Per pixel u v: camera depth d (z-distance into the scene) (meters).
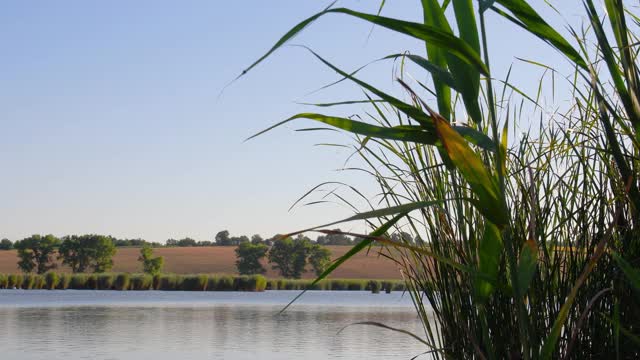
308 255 83.50
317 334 10.64
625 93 1.50
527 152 2.01
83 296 31.97
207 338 9.91
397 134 1.53
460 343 1.86
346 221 1.37
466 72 1.56
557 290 1.79
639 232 1.71
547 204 1.87
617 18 1.52
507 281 1.78
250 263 83.25
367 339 9.66
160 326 12.34
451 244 1.90
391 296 37.19
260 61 1.29
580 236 1.87
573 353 1.78
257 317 15.51
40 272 83.69
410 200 2.00
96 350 8.28
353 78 1.48
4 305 21.28
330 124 1.54
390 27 1.44
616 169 1.81
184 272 79.75
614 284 1.73
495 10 1.62
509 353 1.75
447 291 1.91
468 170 1.42
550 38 1.58
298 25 1.37
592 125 1.90
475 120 1.58
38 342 9.20
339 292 49.06
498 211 1.44
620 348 1.69
